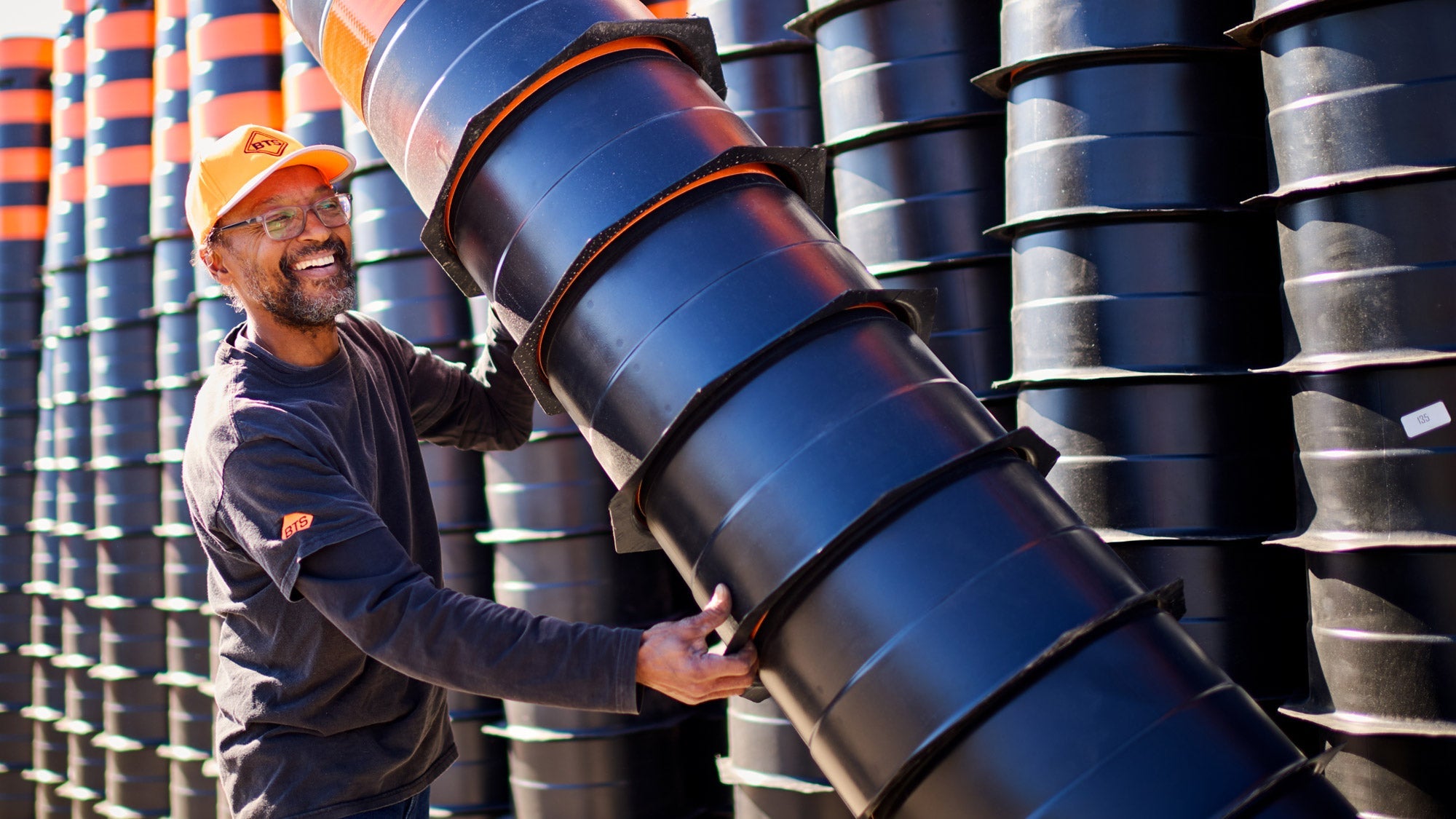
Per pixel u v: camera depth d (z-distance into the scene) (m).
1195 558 2.03
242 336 1.83
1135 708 1.22
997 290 2.42
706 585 1.42
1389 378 1.76
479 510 3.36
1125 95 2.03
